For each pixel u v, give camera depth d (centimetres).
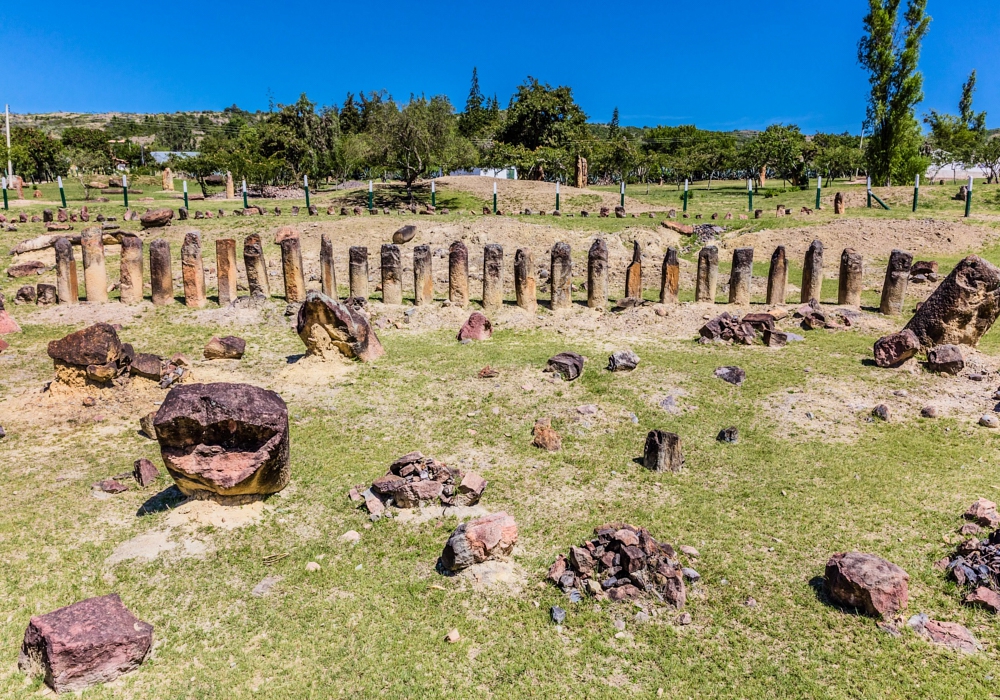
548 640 1081
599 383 2033
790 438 1716
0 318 2438
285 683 1003
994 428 1712
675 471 1580
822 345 2292
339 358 2202
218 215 4297
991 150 6550
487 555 1241
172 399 1345
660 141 10931
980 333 2170
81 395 1923
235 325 2572
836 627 1088
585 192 5166
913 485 1495
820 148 7862
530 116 7944
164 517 1390
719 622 1112
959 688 967
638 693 984
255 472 1377
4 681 986
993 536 1232
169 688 991
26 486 1508
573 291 3105
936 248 3509
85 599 1104
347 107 10700
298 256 2778
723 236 3947
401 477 1478
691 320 2589
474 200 4956
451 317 2698
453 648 1064
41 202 4819
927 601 1141
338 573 1241
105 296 2767
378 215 4191
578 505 1448
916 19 5581
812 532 1342
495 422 1823
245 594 1184
